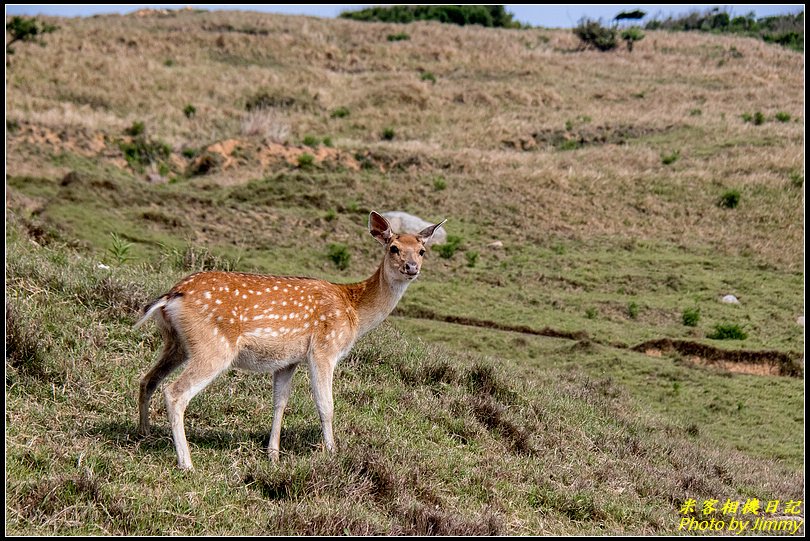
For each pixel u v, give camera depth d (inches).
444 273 1094.4
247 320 315.0
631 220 1306.6
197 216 1175.0
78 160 1418.6
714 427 672.4
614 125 1883.6
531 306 995.9
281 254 1100.5
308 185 1349.7
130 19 3048.7
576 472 396.8
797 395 752.3
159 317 319.6
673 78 2463.1
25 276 450.9
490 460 382.9
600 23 2972.4
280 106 2015.3
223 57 2444.6
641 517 360.2
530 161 1540.4
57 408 331.6
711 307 1015.0
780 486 486.6
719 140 1696.6
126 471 286.2
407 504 299.4
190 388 303.1
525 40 2950.3
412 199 1343.5
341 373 460.8
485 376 498.6
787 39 3095.5
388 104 2053.4
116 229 1020.5
